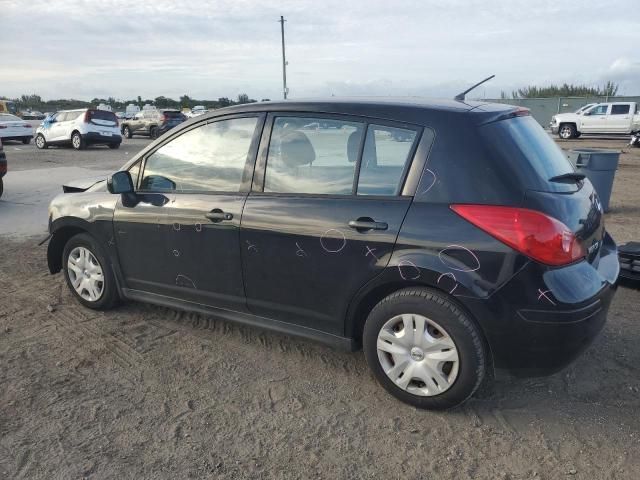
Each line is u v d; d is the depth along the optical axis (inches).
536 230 105.8
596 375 138.4
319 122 130.0
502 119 121.3
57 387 133.6
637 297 189.6
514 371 113.6
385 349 123.1
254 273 137.4
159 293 160.7
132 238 160.1
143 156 160.9
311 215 126.5
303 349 153.4
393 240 116.0
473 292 109.0
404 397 123.7
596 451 109.7
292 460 107.6
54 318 174.9
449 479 102.2
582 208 119.9
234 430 117.0
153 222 153.6
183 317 175.3
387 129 121.6
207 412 123.5
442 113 117.9
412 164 117.0
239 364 145.3
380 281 119.1
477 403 126.6
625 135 1045.8
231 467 105.5
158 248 154.6
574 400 127.8
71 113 879.7
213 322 171.3
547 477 102.4
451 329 113.3
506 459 107.7
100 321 172.6
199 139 149.5
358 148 124.2
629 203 369.7
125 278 167.2
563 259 107.8
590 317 109.4
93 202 169.3
